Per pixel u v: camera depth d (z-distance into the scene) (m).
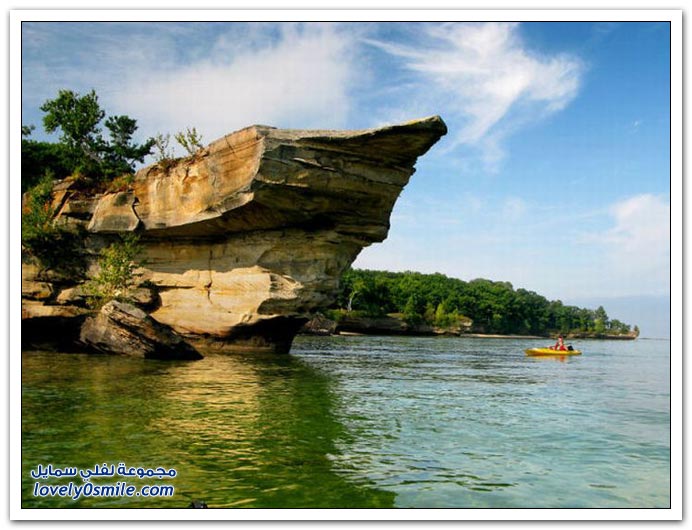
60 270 29.33
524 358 40.72
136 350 23.86
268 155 23.59
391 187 25.88
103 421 12.02
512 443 11.77
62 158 40.16
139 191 29.78
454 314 107.88
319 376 21.62
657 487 9.07
